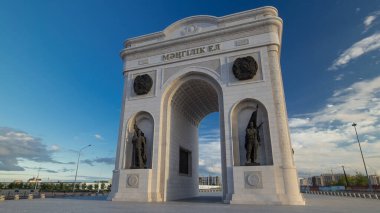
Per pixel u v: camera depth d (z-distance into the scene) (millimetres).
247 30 23578
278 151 19156
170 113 25250
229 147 20562
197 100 29656
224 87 22594
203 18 25953
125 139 24219
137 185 21969
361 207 15477
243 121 21531
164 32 27000
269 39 22531
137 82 25719
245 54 23062
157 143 23203
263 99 21031
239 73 22188
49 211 12445
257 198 18141
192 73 24594
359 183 90688
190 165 30812
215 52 24078
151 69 26203
